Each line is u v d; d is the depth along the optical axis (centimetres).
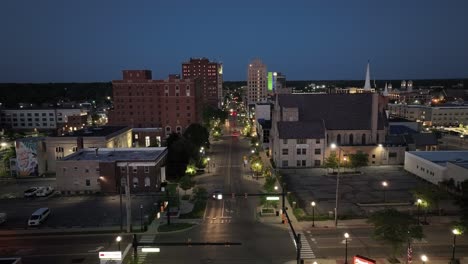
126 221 6550
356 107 11906
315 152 10938
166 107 16612
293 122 11056
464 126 19350
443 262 4891
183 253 5297
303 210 7044
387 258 5012
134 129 15075
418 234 4631
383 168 10719
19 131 18788
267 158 12494
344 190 8456
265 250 5334
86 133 11681
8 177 10131
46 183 9469
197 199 7531
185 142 10375
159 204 7238
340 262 4925
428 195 6225
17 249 5525
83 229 6228
